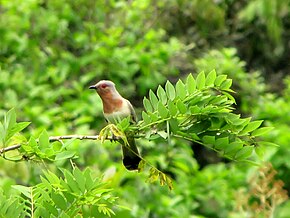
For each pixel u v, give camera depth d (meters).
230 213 10.59
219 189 12.84
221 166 13.52
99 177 5.52
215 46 17.05
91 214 5.54
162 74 15.57
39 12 15.89
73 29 16.44
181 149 12.81
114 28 15.66
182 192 12.63
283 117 13.88
